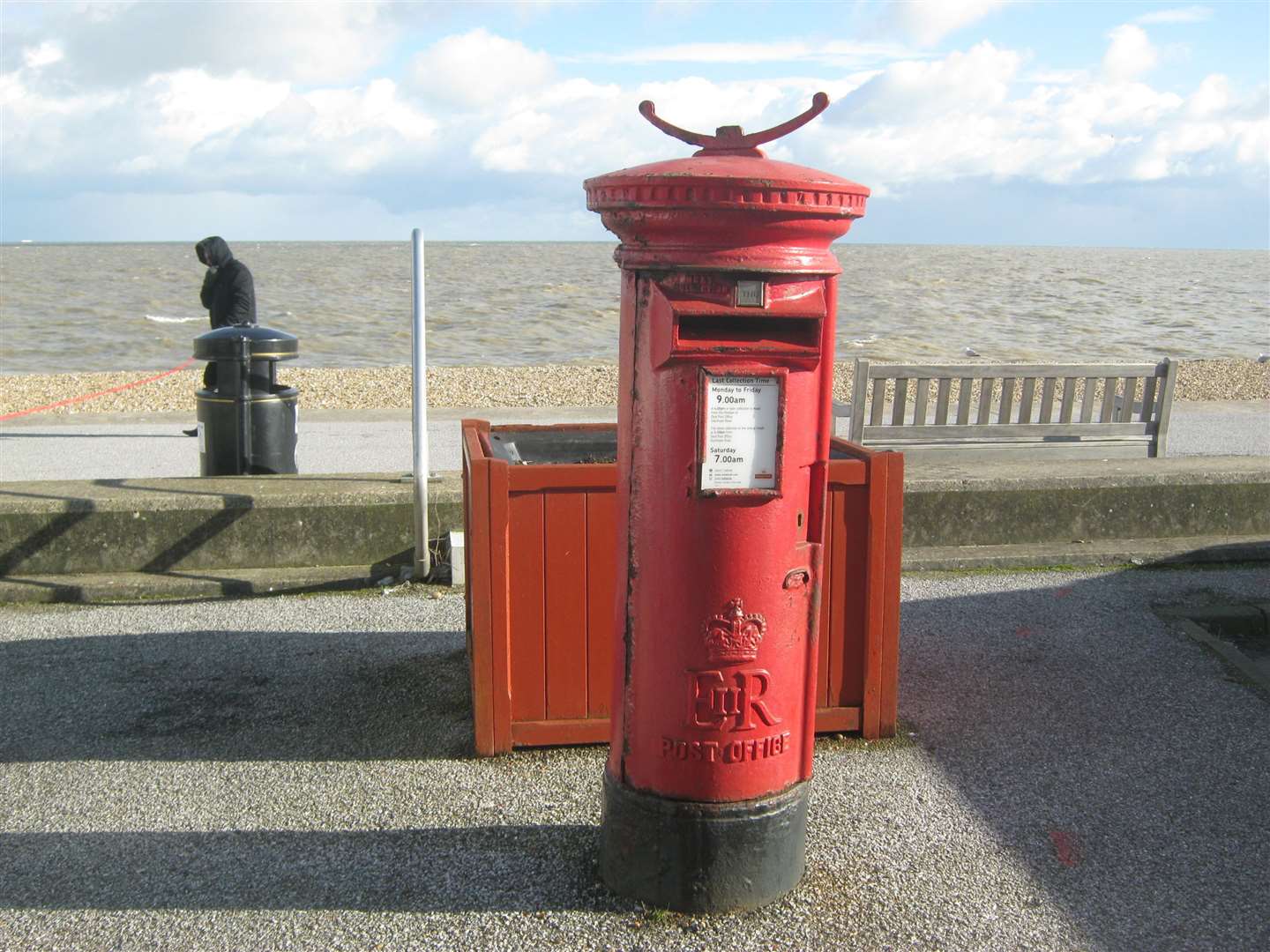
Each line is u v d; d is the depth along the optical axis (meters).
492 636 4.32
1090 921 3.36
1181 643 5.60
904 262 132.25
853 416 7.75
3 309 44.72
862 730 4.57
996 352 27.33
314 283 66.94
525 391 16.33
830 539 4.41
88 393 16.22
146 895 3.49
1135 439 7.95
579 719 4.45
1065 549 6.85
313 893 3.49
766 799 3.28
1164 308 50.44
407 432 12.36
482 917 3.36
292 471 7.80
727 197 2.81
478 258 143.75
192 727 4.70
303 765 4.36
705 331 2.99
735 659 3.12
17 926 3.33
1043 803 4.06
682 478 3.03
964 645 5.57
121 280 73.50
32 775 4.29
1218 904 3.45
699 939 3.25
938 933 3.29
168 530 6.53
